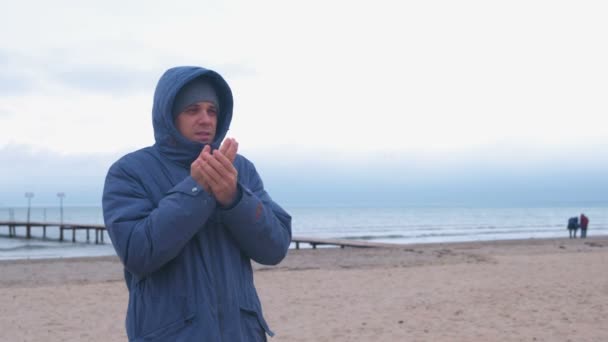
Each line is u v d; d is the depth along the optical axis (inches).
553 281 486.0
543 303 376.5
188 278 74.7
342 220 4594.0
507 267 610.9
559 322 315.9
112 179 79.6
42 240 1993.1
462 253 884.0
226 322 75.2
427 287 464.8
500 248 1035.3
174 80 78.5
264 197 90.3
